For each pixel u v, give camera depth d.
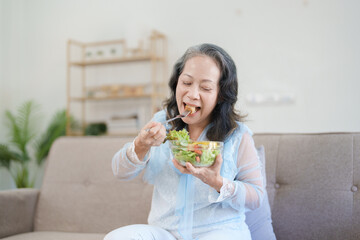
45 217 1.74
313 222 1.40
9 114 3.96
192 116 1.16
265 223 1.38
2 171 4.28
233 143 1.19
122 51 4.28
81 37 4.43
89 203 1.70
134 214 1.61
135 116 4.09
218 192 1.05
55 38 4.54
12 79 4.53
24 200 1.72
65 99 4.47
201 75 1.12
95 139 1.84
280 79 3.64
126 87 4.09
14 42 4.57
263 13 3.72
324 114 3.49
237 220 1.14
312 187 1.45
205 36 3.93
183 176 1.14
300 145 1.54
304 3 3.57
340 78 3.44
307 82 3.55
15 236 1.57
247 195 1.08
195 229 1.13
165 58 4.07
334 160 1.45
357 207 1.35
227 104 1.22
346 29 3.43
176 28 4.04
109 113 4.31
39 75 4.57
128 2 4.25
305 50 3.56
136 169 1.13
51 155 1.87
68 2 4.50
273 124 3.65
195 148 0.96
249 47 3.76
